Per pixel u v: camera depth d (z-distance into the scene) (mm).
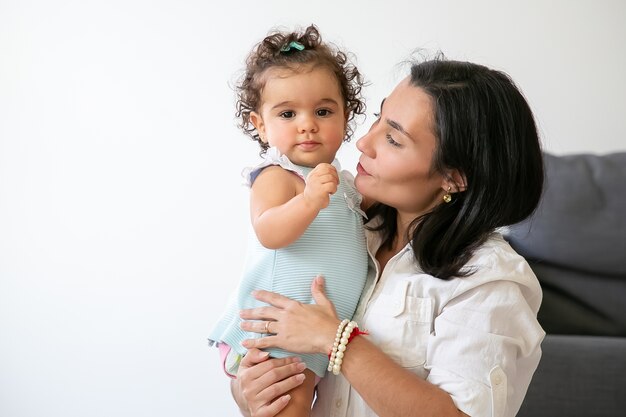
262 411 1358
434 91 1399
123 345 3223
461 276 1374
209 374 3197
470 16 3264
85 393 3191
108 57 3268
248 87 1562
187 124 3270
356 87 1678
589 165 2400
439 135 1385
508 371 1340
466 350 1326
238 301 1465
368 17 3258
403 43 3260
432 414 1274
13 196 3268
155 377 3207
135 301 3244
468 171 1398
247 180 1476
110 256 3256
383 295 1442
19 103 3268
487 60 3285
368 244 1526
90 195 3266
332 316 1358
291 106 1478
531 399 2062
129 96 3271
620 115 3285
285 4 3258
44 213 3264
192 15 3260
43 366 3205
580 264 2287
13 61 3270
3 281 3240
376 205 1553
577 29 3266
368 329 1427
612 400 2049
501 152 1394
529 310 1375
